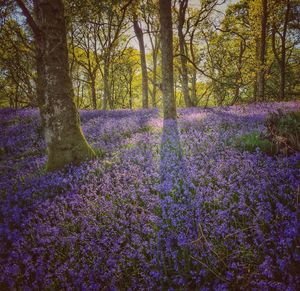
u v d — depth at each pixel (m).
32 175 7.22
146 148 7.85
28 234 4.60
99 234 4.20
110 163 6.99
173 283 3.27
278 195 4.21
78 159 7.32
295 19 28.95
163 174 5.68
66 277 3.61
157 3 21.28
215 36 25.05
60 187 6.13
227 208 4.16
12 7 9.01
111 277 3.45
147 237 4.02
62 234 4.32
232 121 9.85
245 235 3.52
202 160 6.04
